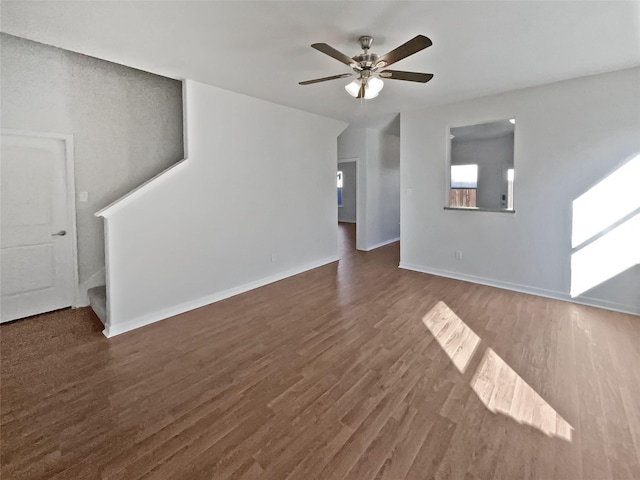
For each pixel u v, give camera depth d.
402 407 1.98
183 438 1.76
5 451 1.68
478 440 1.71
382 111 4.82
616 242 3.35
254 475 1.53
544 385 2.16
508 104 3.89
